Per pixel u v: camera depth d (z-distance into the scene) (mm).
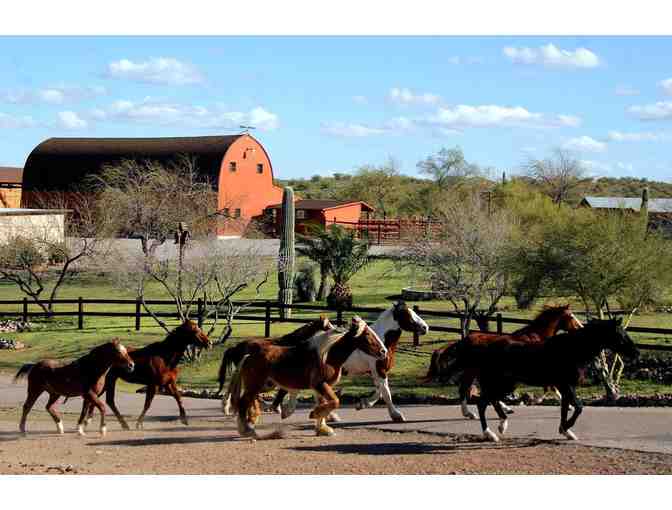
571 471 11602
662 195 103500
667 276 19391
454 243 24562
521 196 54750
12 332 30016
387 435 14641
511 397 18094
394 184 106625
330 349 14242
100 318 32500
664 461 12133
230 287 26141
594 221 20109
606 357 20797
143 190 42688
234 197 70812
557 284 20219
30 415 17734
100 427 15477
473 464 12094
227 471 11648
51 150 77875
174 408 18234
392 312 16203
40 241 39312
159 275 27219
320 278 37531
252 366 14469
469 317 23844
